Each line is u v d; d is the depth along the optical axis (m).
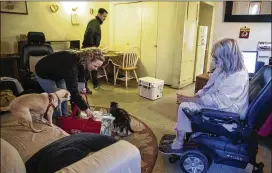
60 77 1.94
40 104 1.73
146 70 4.91
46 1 4.03
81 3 4.63
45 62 1.97
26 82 2.69
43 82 2.13
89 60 1.87
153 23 4.53
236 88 1.63
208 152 1.70
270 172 1.77
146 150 2.06
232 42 1.65
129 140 2.24
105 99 3.62
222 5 4.32
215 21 4.45
